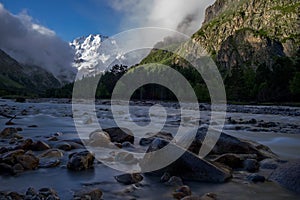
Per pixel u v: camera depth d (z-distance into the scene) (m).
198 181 4.80
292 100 61.81
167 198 3.89
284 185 4.52
